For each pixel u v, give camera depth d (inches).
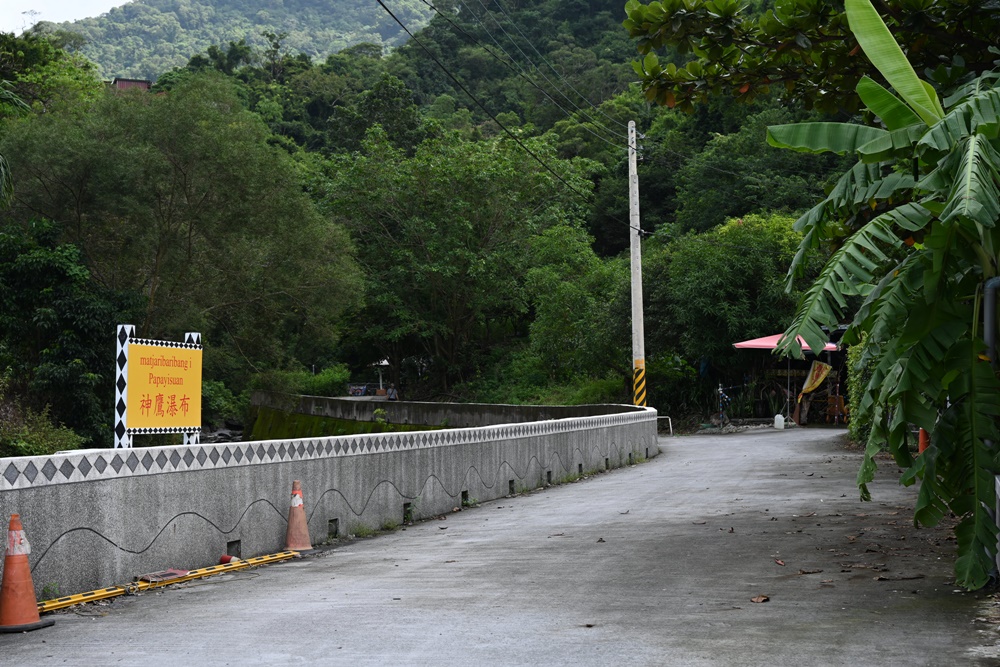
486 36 3656.5
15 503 273.7
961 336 273.7
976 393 269.0
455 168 1817.2
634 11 395.9
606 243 2496.3
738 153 2005.4
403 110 2564.0
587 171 1977.1
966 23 363.6
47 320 941.2
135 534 319.0
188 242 1118.4
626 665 190.5
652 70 413.1
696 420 1414.9
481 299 1854.1
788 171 1930.4
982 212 225.0
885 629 216.4
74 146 1022.4
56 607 276.4
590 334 1515.7
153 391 442.0
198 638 228.7
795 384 1386.6
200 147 1075.3
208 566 350.9
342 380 2181.3
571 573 304.8
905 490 526.0
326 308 1234.6
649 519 434.3
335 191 1840.6
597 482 674.2
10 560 253.0
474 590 281.6
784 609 241.1
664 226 2113.7
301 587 304.8
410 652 207.0
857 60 378.0
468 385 1910.7
